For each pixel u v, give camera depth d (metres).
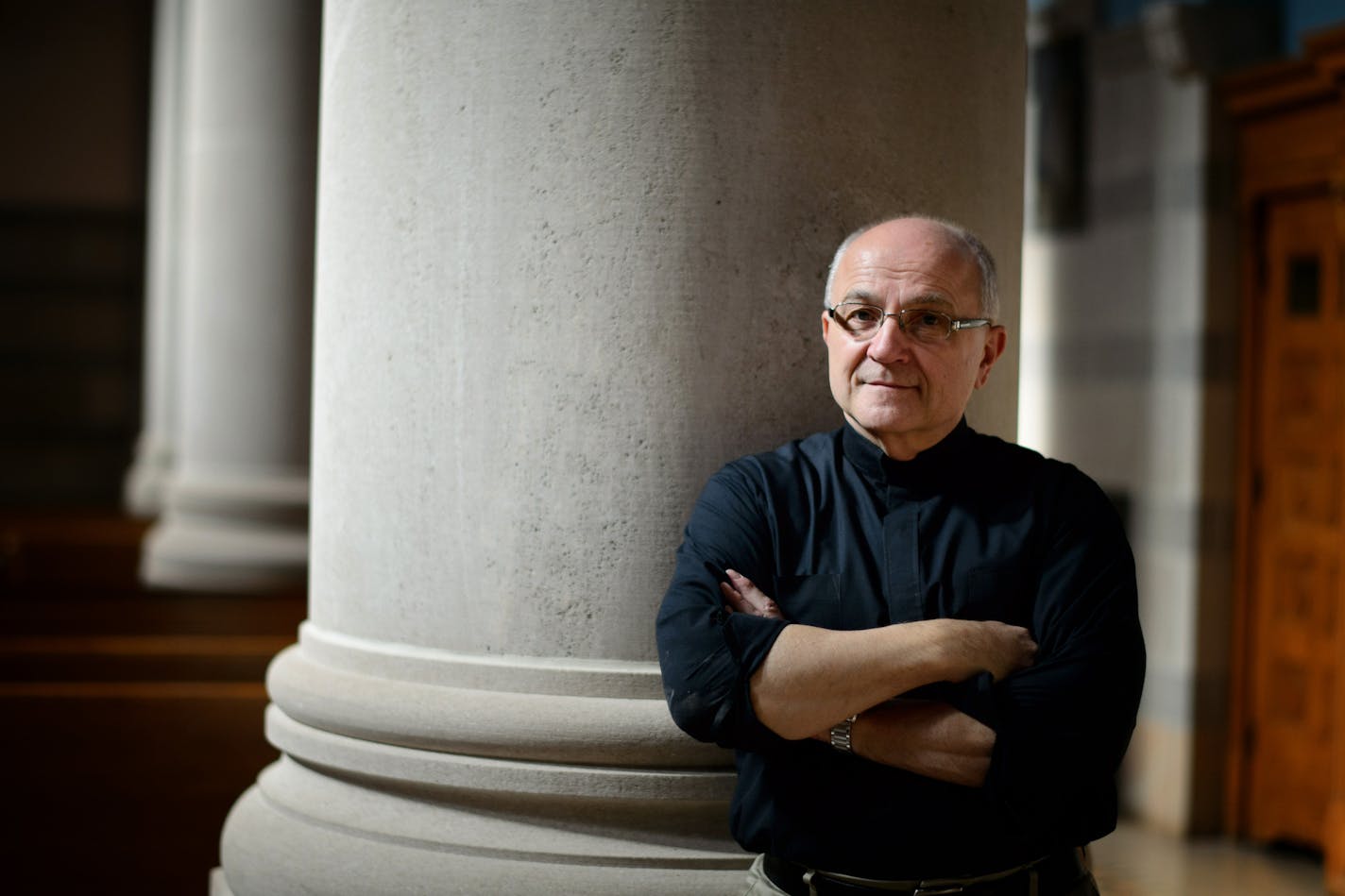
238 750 6.92
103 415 20.97
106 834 5.53
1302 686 6.16
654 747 2.89
